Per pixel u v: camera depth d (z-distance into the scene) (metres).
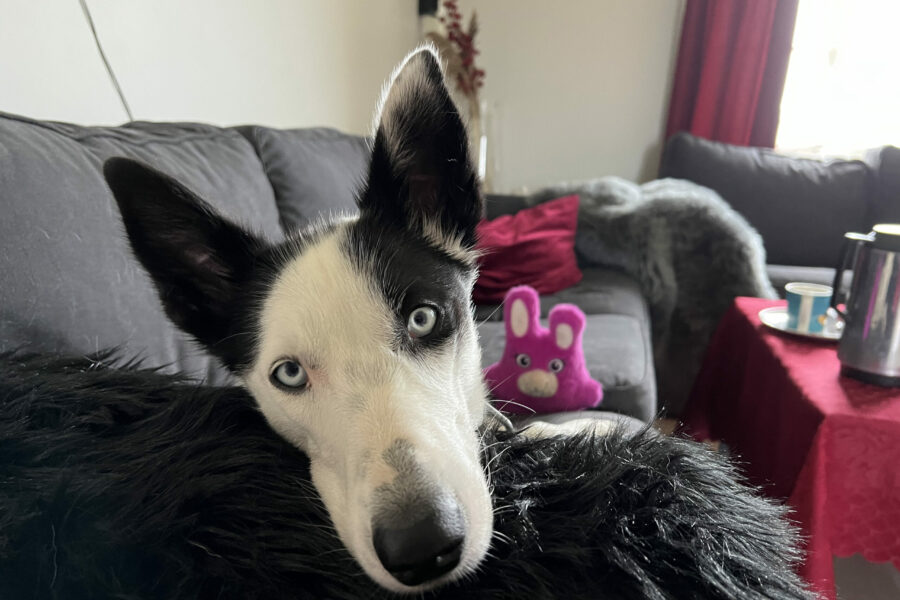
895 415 0.98
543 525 0.44
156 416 0.55
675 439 0.57
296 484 0.51
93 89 1.26
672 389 2.24
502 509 0.47
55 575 0.39
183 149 1.19
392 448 0.52
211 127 1.40
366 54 2.70
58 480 0.43
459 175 0.75
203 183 1.15
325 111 2.36
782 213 2.63
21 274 0.69
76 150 0.87
